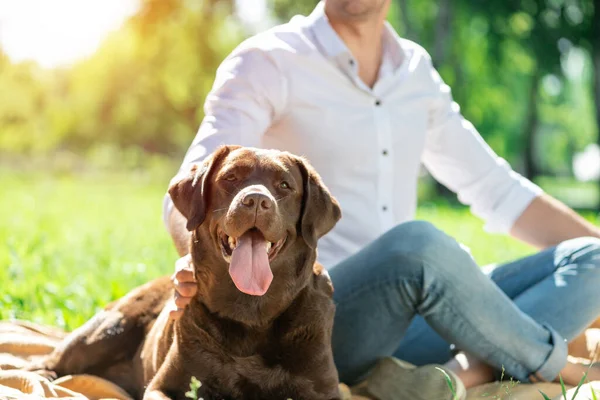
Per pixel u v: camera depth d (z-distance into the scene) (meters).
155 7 44.56
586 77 43.72
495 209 5.12
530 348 4.08
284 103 4.59
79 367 4.39
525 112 36.28
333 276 4.26
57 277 7.91
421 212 20.31
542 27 27.97
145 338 4.40
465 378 4.19
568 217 5.02
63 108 50.44
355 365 4.37
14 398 3.27
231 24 44.81
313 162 4.61
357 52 4.77
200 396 3.60
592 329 5.30
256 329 3.60
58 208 19.52
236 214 3.32
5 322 5.29
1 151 54.38
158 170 46.81
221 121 4.45
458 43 29.55
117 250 10.60
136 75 46.19
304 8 34.28
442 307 4.02
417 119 4.86
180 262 3.78
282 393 3.64
